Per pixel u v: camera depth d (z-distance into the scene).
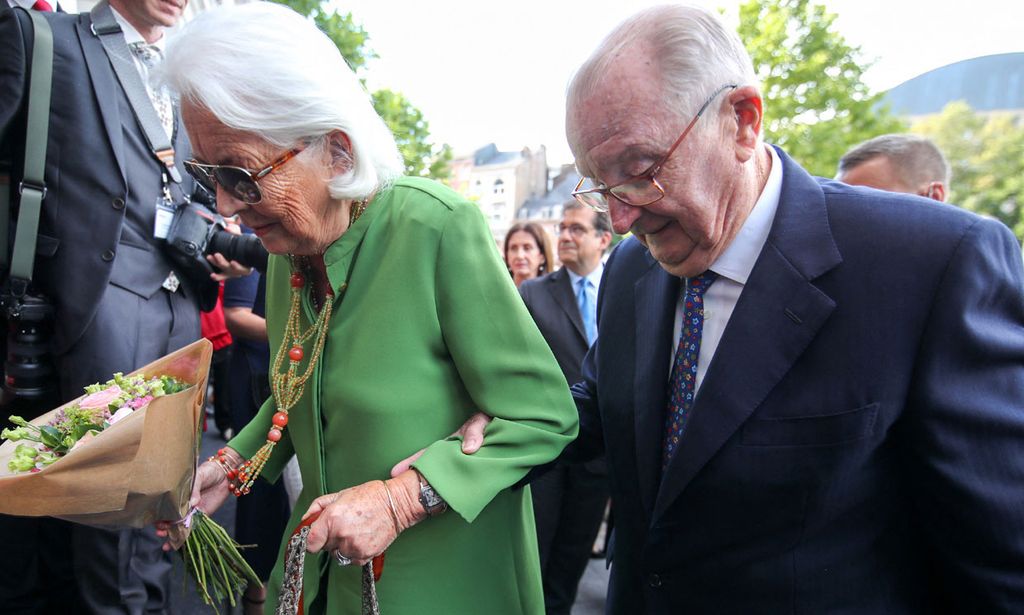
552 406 1.10
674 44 0.83
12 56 1.48
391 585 1.08
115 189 1.57
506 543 1.18
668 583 1.04
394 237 1.09
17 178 1.53
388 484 0.97
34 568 1.76
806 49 12.19
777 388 0.91
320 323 1.14
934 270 0.83
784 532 0.92
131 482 0.94
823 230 0.91
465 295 1.06
